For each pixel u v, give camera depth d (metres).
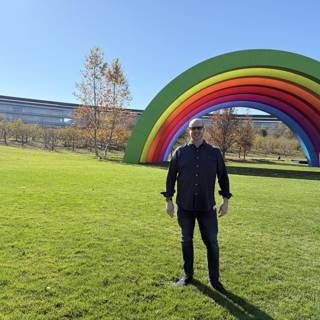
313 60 18.19
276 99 29.56
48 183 11.45
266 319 3.39
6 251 4.86
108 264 4.58
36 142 53.47
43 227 6.15
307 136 32.44
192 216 4.12
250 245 5.73
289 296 3.89
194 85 19.80
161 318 3.34
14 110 82.88
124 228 6.36
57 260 4.62
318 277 4.46
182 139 43.69
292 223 7.40
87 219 6.90
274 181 15.85
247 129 43.97
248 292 3.96
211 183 4.01
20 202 8.18
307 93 24.06
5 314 3.26
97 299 3.63
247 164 32.81
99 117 33.03
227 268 4.68
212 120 43.31
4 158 21.72
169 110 22.22
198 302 3.67
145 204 8.64
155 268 4.52
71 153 39.03
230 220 7.48
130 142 22.44
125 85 33.12
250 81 24.89
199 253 5.25
